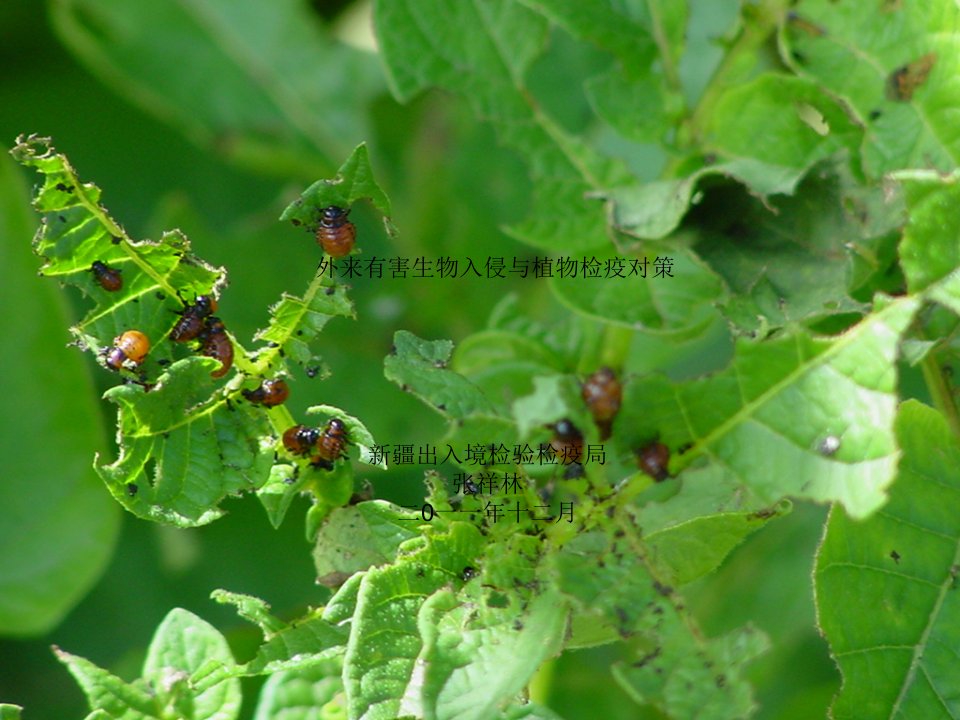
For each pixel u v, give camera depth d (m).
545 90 0.56
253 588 0.56
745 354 0.38
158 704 0.40
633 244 0.44
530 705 0.40
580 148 0.47
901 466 0.41
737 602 0.56
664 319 0.46
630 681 0.37
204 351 0.40
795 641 0.56
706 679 0.37
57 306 0.51
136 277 0.40
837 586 0.40
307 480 0.41
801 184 0.43
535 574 0.39
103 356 0.39
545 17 0.48
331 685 0.42
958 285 0.37
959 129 0.43
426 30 0.48
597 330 0.48
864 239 0.42
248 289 0.56
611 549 0.38
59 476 0.51
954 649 0.40
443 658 0.38
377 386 0.55
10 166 0.51
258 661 0.39
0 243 0.51
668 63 0.46
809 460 0.37
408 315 0.56
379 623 0.38
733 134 0.45
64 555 0.51
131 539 0.56
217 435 0.40
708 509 0.40
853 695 0.40
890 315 0.37
